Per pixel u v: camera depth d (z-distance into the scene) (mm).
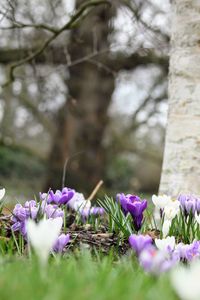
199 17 5434
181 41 5504
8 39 12453
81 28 12344
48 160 14766
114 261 3766
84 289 2051
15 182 16531
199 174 5258
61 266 2805
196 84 5375
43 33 11719
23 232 3686
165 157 5496
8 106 16109
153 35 9336
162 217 4227
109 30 10109
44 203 4016
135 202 4031
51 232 2492
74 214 4738
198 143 5297
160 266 2512
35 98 14953
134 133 18438
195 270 1632
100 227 4586
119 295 1997
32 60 8883
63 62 12398
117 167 19688
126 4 9164
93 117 14227
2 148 16422
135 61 12820
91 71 13945
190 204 4266
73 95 14141
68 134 14492
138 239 3037
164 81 13609
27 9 10562
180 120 5406
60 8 11273
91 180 14461
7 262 2973
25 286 2027
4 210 5477
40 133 20719
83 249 3553
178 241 4238
